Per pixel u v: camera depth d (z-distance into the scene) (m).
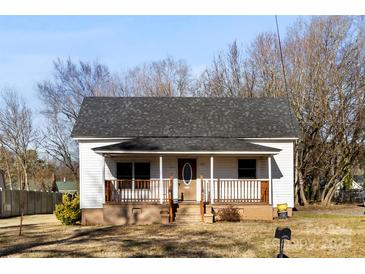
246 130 29.64
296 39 43.47
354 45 40.59
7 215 36.62
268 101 32.72
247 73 48.72
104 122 29.92
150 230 22.92
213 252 16.23
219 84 50.47
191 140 28.55
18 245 18.53
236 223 25.67
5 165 67.62
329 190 41.44
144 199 27.78
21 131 65.06
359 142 40.44
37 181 69.94
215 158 29.28
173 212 26.59
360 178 55.97
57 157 58.78
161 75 58.84
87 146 28.81
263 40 46.56
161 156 27.03
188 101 32.72
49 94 57.56
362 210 35.03
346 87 40.44
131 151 26.41
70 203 27.25
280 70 44.41
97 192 28.45
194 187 29.00
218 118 30.89
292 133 29.31
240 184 28.66
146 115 31.02
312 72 41.12
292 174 29.44
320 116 40.19
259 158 29.28
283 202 29.30
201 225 24.78
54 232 22.95
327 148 41.12
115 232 22.41
